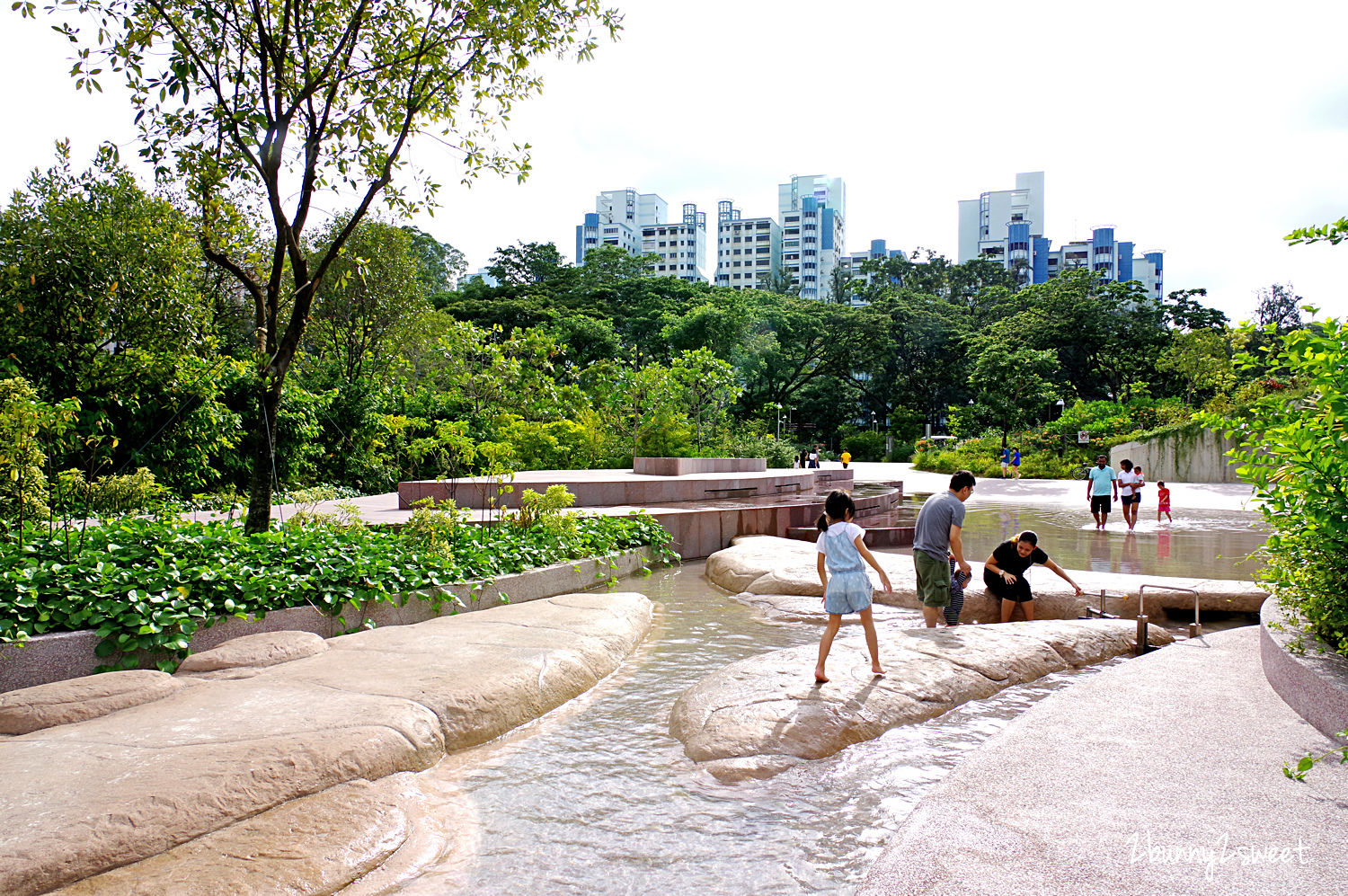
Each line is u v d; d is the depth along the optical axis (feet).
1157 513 69.82
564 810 13.99
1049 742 14.92
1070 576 31.96
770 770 15.39
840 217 578.25
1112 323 196.54
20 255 45.09
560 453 86.74
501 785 15.11
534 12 30.83
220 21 28.43
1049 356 156.66
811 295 522.06
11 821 11.57
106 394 46.75
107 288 46.75
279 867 11.42
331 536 29.43
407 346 95.86
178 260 50.70
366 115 31.22
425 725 16.30
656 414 93.04
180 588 21.48
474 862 12.19
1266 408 17.70
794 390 223.30
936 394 228.84
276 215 29.68
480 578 29.40
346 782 14.11
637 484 57.31
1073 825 11.67
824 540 20.07
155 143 28.76
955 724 18.11
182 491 50.90
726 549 41.11
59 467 42.70
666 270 525.34
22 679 18.44
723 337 178.60
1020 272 314.76
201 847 11.80
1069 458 131.75
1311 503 16.12
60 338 46.42
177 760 13.66
